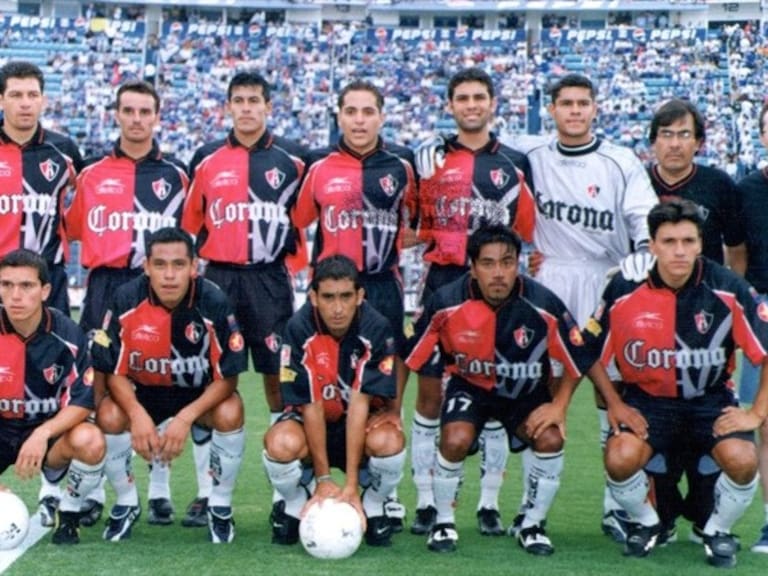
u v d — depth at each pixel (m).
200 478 5.79
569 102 5.98
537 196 6.20
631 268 5.21
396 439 5.18
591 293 6.11
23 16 30.73
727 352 5.16
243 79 6.23
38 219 6.27
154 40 30.89
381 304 6.25
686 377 5.15
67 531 5.21
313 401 5.19
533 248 6.39
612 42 31.11
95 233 6.31
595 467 7.55
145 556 4.99
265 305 6.34
